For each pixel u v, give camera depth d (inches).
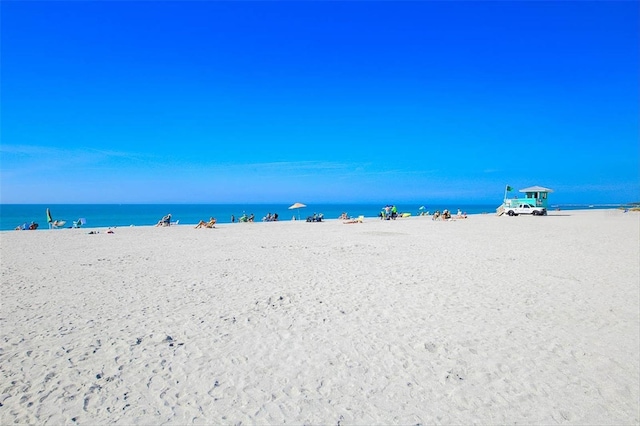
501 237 725.3
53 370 173.9
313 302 279.3
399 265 427.8
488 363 181.2
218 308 266.4
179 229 1098.7
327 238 749.9
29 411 142.1
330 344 203.2
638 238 679.7
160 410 143.3
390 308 263.6
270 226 1214.9
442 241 668.7
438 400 150.5
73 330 223.8
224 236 828.0
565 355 189.8
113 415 139.9
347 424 135.0
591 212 1974.7
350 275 374.0
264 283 342.3
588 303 273.4
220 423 135.5
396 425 134.6
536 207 1617.9
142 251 571.2
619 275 366.0
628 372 172.9
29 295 303.9
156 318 245.4
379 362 182.2
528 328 225.1
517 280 346.6
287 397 152.4
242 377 168.4
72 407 144.9
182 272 397.7
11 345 201.6
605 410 144.0
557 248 556.7
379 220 1508.4
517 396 153.5
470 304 272.2
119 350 195.5
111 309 265.0
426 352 193.0
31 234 921.5
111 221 2198.6
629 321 237.0
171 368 176.2
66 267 432.1
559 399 151.3
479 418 138.7
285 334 217.3
